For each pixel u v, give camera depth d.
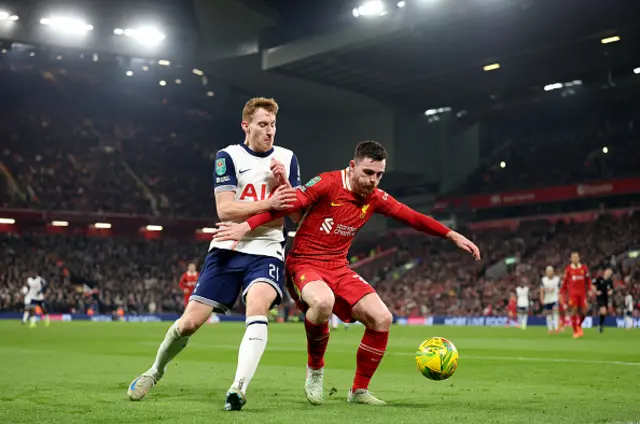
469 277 56.69
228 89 66.44
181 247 67.81
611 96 60.84
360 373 7.89
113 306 58.69
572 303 28.06
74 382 10.23
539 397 8.58
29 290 37.88
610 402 8.02
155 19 55.53
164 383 10.22
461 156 67.75
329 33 51.44
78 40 54.50
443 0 45.06
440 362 7.71
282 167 7.50
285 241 8.08
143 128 72.25
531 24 47.62
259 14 54.31
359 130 67.94
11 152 64.19
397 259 64.62
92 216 61.44
